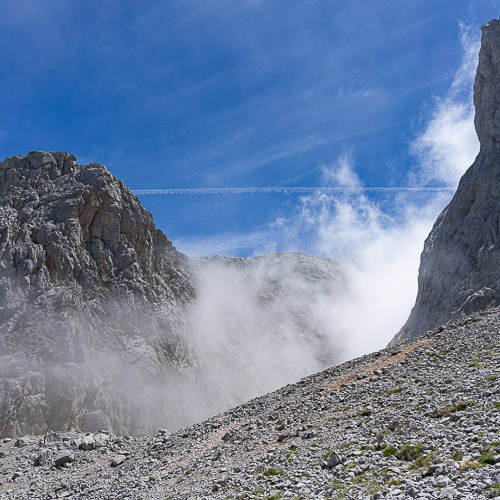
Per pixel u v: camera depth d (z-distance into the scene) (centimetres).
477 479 1262
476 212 8606
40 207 12400
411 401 2372
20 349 9575
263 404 3922
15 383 8888
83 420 9669
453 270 8575
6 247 11162
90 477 3422
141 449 3884
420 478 1428
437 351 3303
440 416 1961
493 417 1711
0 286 10562
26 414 8794
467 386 2212
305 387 3994
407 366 3209
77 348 10300
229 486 2086
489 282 7456
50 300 10681
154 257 14475
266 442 2725
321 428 2517
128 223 13412
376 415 2366
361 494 1452
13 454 4641
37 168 13225
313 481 1734
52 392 9294
